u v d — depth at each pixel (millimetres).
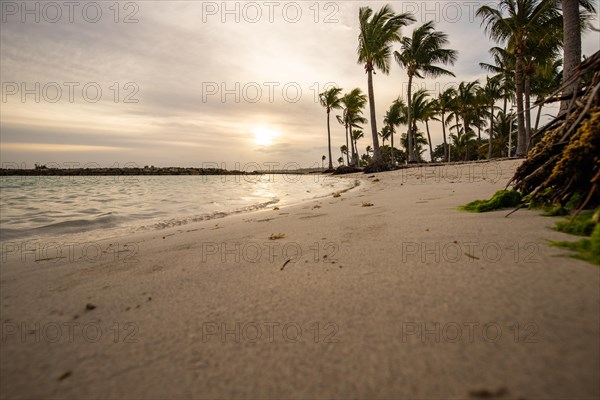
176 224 5145
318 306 1485
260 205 7816
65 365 1187
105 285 2043
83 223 5504
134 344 1299
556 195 2699
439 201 4562
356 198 6801
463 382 910
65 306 1732
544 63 18828
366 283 1693
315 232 3215
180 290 1866
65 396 1012
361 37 20266
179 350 1229
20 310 1702
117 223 5535
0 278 2311
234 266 2266
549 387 851
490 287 1466
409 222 3188
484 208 3273
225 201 9438
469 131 36219
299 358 1115
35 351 1291
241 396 958
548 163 2814
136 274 2244
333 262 2129
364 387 943
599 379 855
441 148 54156
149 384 1046
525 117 19312
